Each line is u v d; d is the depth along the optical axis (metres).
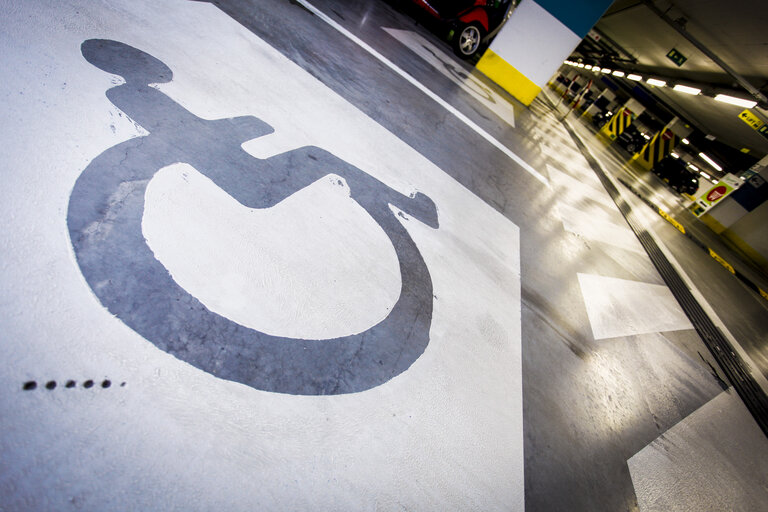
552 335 2.10
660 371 2.55
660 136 17.09
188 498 0.75
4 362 0.72
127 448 0.74
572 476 1.43
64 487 0.66
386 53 4.60
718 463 2.09
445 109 4.30
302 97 2.45
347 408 1.10
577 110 23.84
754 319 5.62
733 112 12.27
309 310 1.26
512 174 4.02
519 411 1.52
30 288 0.83
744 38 8.27
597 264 3.47
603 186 7.27
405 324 1.50
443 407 1.31
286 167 1.77
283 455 0.90
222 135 1.67
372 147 2.51
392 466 1.05
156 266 1.04
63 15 1.64
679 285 4.66
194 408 0.86
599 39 18.34
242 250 1.27
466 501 1.11
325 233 1.59
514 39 7.61
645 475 1.68
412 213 2.17
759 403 3.00
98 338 0.84
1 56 1.26
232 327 1.05
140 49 1.82
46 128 1.15
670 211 10.31
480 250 2.34
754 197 11.57
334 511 0.89
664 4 9.42
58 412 0.72
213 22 2.53
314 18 3.98
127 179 1.20
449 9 7.14
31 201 0.97
